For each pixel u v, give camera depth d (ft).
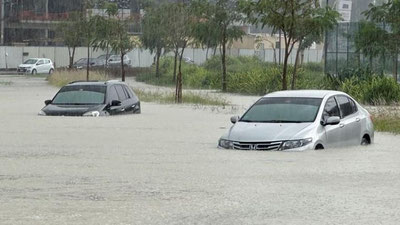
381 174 48.01
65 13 309.63
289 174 47.78
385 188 42.60
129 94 103.71
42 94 154.51
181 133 77.05
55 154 58.29
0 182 44.19
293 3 111.14
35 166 51.21
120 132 77.05
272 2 111.65
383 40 141.79
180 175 47.21
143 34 236.63
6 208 36.52
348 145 64.95
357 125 66.44
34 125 83.15
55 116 94.63
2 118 91.91
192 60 310.24
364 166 51.75
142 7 258.98
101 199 38.93
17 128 79.71
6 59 298.56
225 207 36.99
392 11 139.64
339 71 173.37
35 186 42.83
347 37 176.45
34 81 222.48
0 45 307.58
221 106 125.39
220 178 46.01
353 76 160.97
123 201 38.40
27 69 276.41
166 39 225.15
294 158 55.52
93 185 43.27
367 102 141.49
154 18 228.63
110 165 51.88
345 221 33.99
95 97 98.22
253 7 115.14
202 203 37.96
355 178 46.29
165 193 40.75
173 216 34.86
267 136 60.34
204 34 192.34
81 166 51.31
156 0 251.80
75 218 34.30
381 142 70.23
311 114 62.95
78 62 285.64
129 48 207.31
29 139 69.41
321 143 61.16
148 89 181.16
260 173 48.16
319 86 165.68
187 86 211.20
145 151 60.49
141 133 76.38
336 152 59.88
